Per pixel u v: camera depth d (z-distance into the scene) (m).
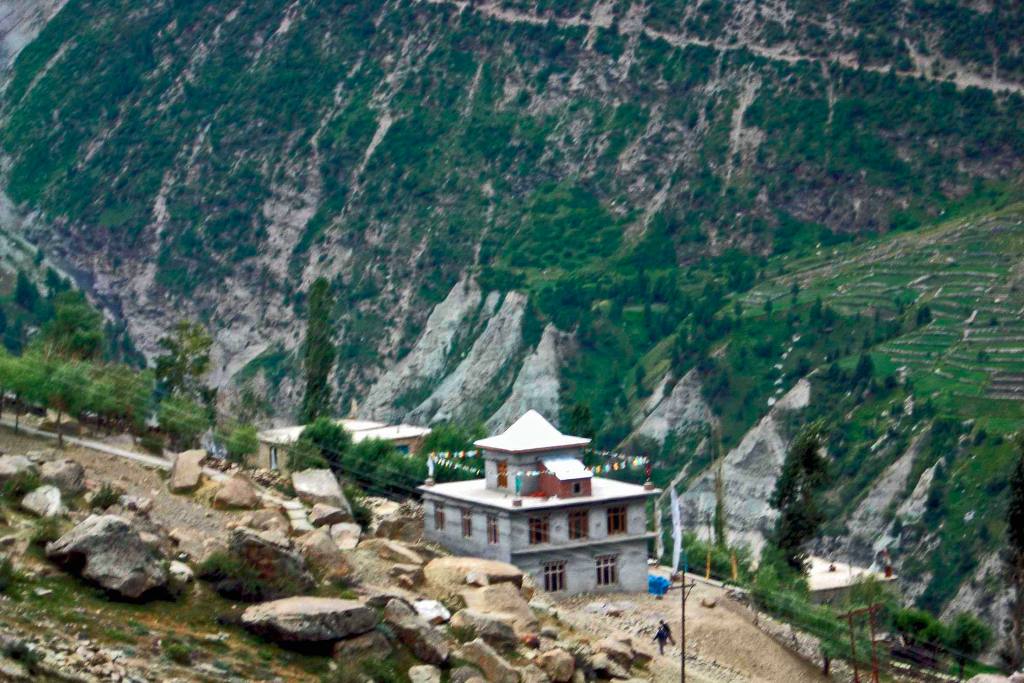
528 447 131.00
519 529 125.62
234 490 111.44
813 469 171.50
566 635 105.88
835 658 128.75
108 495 98.56
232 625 83.38
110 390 133.88
